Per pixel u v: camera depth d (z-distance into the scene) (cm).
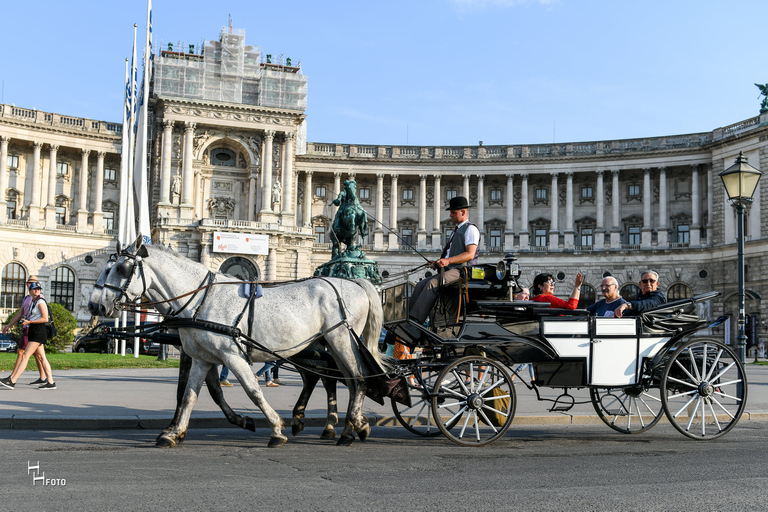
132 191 4988
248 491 854
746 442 1368
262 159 9450
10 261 8856
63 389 2259
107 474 952
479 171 10162
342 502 801
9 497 810
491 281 1363
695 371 1431
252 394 1234
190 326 1234
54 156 9312
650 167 9581
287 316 1266
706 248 9125
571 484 915
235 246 8594
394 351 1855
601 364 1375
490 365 1299
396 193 10288
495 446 1286
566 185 10138
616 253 9631
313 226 10312
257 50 9762
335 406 1404
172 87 9075
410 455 1162
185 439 1334
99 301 1241
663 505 801
